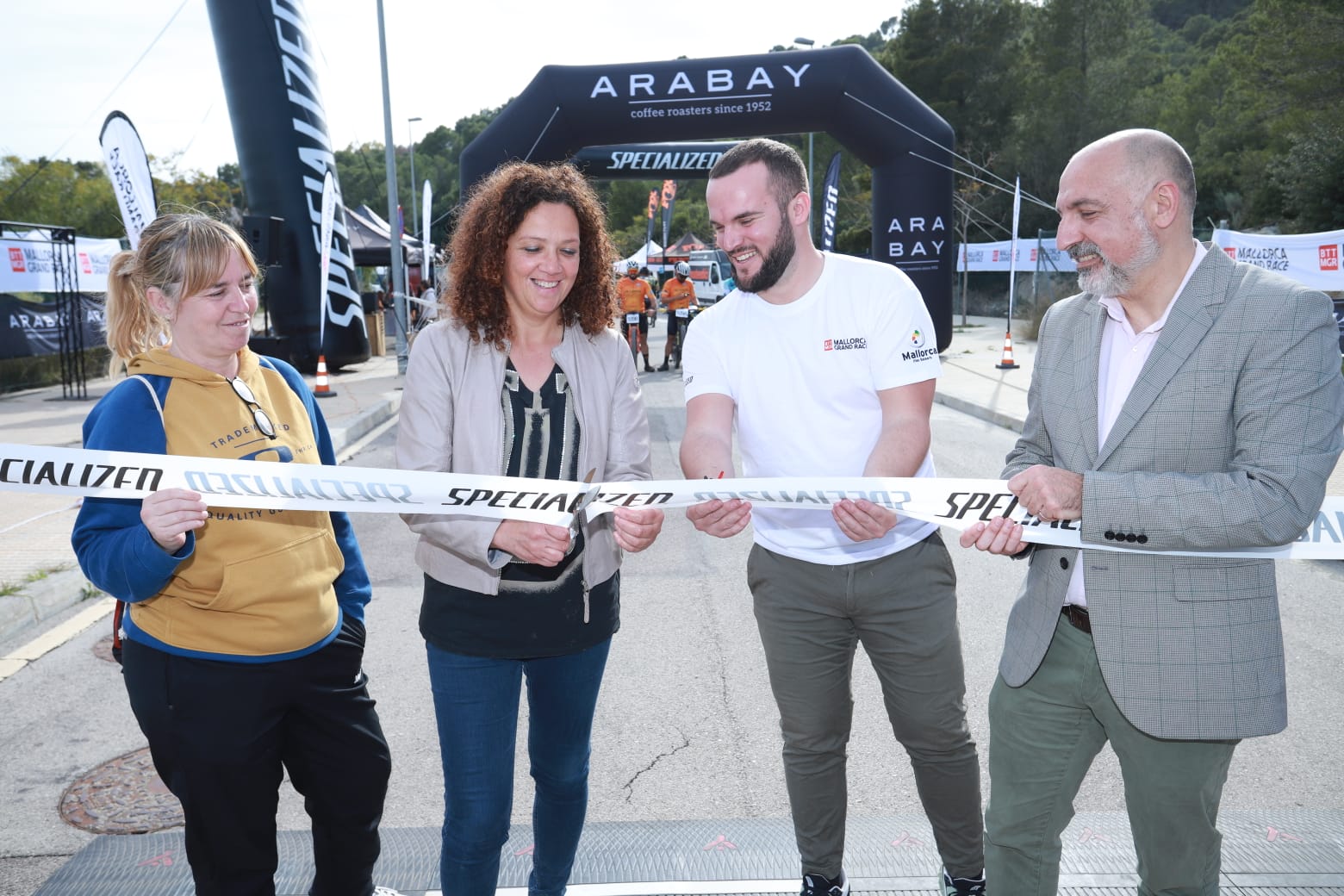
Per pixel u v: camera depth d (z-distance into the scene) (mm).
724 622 4875
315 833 2213
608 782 3283
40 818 3111
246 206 16656
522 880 2664
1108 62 41156
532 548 1980
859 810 3090
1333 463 1709
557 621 2107
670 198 26125
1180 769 1871
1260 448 1718
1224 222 34125
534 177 2062
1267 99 25797
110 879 2703
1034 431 2158
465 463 2121
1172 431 1807
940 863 2707
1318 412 1706
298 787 2189
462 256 2094
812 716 2377
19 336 14680
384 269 27469
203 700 1912
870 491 2076
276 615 1948
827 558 2293
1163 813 1916
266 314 16938
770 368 2344
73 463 1823
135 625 1946
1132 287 1844
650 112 13047
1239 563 1828
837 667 2385
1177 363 1798
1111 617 1869
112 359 2094
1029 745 2027
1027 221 39719
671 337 17734
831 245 16891
